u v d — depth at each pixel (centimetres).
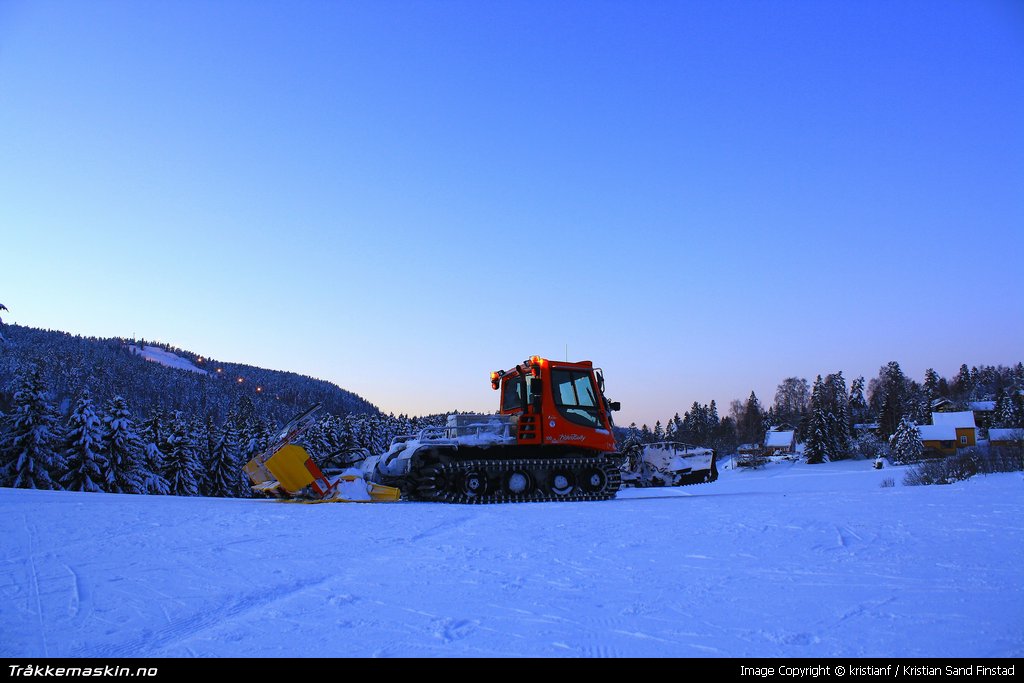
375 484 1366
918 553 662
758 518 907
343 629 463
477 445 1448
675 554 696
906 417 8606
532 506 1154
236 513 1004
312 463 1266
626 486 2212
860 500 1081
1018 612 477
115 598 534
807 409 14638
